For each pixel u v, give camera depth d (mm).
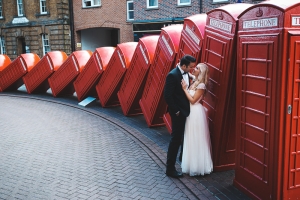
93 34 27562
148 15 21906
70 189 4871
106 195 4629
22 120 9930
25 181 5223
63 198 4578
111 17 24391
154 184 4938
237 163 4582
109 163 5957
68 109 11492
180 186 4820
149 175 5305
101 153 6566
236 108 4496
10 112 11211
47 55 13656
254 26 4004
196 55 5805
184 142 5086
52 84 13828
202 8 19266
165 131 8047
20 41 29172
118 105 11531
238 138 4504
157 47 7824
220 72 4879
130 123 8992
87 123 9297
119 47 9852
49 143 7398
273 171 3824
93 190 4812
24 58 14766
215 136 5129
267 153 3910
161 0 21078
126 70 9625
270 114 3805
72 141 7516
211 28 5211
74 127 8867
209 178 4988
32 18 27234
